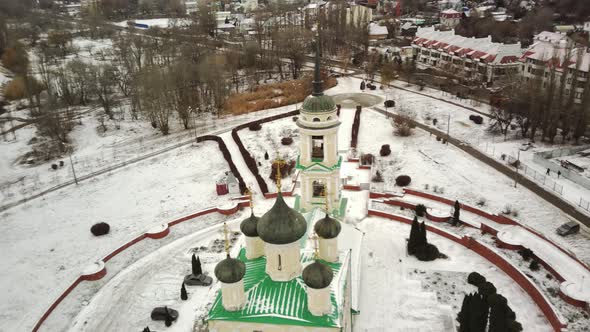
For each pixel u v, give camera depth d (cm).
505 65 13662
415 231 5991
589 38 16238
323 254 4472
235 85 15100
